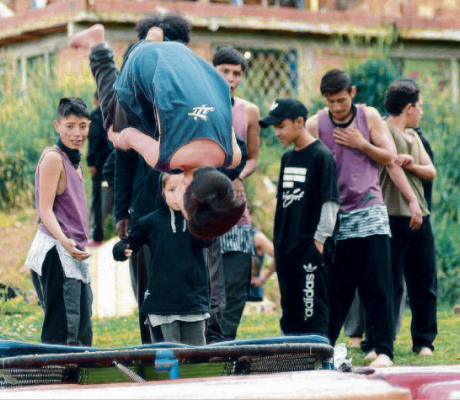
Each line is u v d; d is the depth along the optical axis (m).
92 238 24.95
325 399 7.34
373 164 17.64
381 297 17.25
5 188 30.44
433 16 43.59
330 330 17.77
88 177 27.70
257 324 22.72
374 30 39.84
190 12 37.34
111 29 36.03
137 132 11.74
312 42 39.59
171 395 7.27
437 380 9.96
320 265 16.84
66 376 9.36
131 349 9.27
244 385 7.62
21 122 31.38
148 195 14.98
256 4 42.72
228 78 18.34
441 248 27.56
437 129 31.38
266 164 31.39
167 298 14.20
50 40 37.50
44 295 15.36
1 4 42.28
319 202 16.89
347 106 17.53
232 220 10.20
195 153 10.58
